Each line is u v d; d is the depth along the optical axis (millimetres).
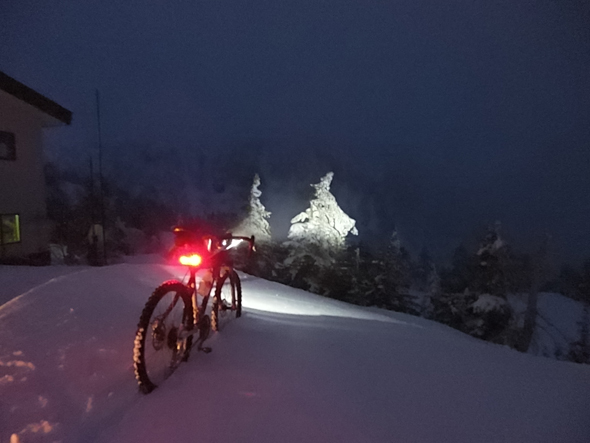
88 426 2977
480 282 23812
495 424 3527
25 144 18344
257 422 3057
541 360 6406
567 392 4492
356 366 4430
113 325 4469
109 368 3705
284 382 3764
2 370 3375
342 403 3490
